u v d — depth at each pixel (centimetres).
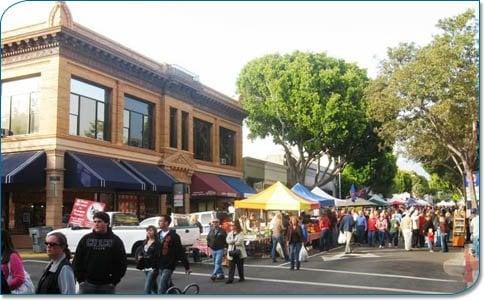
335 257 2133
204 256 2145
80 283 704
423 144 2727
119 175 2464
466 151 2561
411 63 2472
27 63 2362
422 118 2653
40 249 2100
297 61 3669
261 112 3766
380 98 2688
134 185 2522
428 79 2397
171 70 3095
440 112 2370
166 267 984
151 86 2967
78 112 2458
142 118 2931
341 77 3612
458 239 2584
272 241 2070
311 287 1324
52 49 2319
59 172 2266
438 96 2388
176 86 3161
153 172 2823
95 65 2536
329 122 3566
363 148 3850
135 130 2866
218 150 3725
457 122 2461
